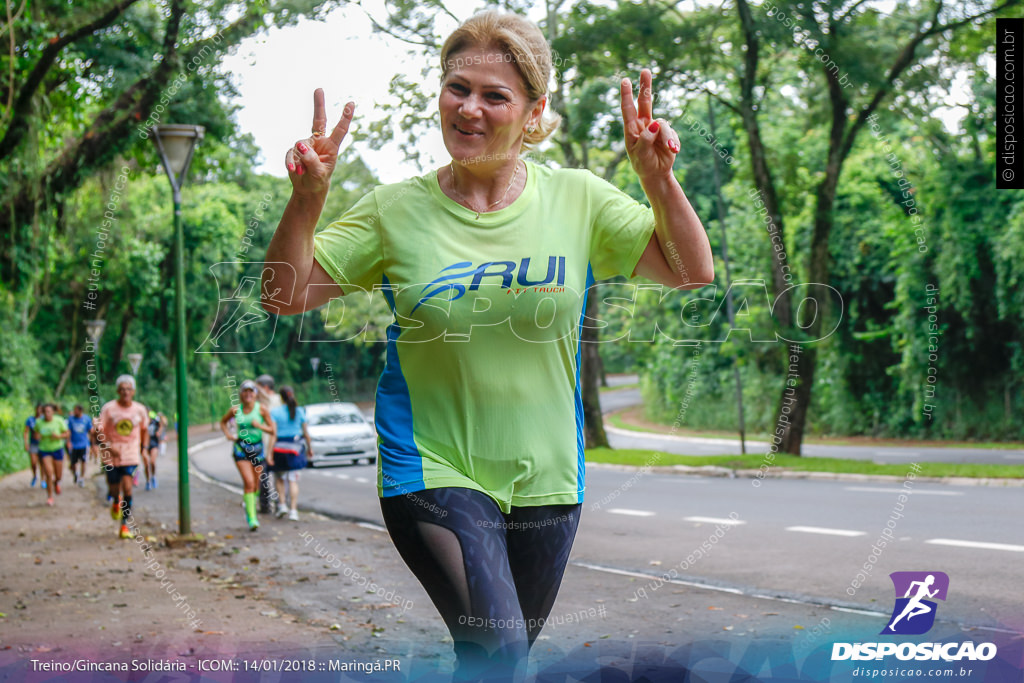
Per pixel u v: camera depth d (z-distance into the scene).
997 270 25.22
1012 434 26.95
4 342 23.31
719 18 13.84
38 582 6.48
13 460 22.92
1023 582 5.79
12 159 12.05
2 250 12.60
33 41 11.26
